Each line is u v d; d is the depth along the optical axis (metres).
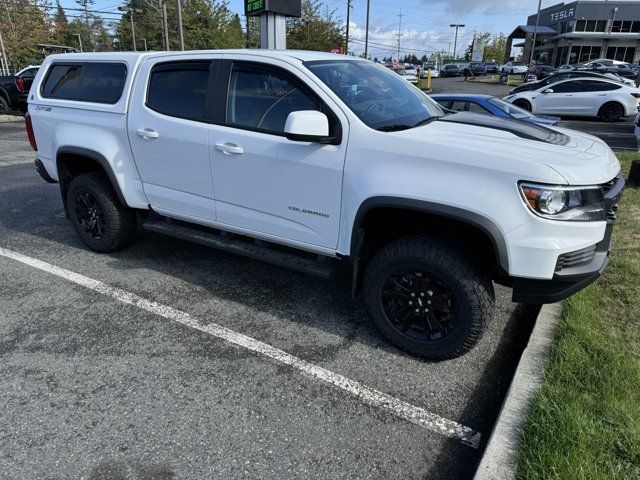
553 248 2.60
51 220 6.04
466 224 2.86
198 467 2.34
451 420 2.67
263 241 3.83
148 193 4.29
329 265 3.49
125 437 2.53
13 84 17.56
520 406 2.54
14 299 3.98
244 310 3.82
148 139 4.07
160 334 3.48
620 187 3.04
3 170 8.95
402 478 2.30
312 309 3.85
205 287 4.20
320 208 3.29
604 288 3.79
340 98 3.19
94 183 4.55
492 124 3.40
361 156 3.03
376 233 3.32
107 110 4.34
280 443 2.50
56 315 3.73
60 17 50.94
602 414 2.44
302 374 3.05
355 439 2.53
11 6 40.41
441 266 2.89
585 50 52.47
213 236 4.07
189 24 42.44
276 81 3.42
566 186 2.59
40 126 4.95
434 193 2.78
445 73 56.22
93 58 4.55
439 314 3.09
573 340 3.05
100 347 3.32
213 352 3.27
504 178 2.64
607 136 13.02
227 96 3.64
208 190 3.86
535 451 2.21
